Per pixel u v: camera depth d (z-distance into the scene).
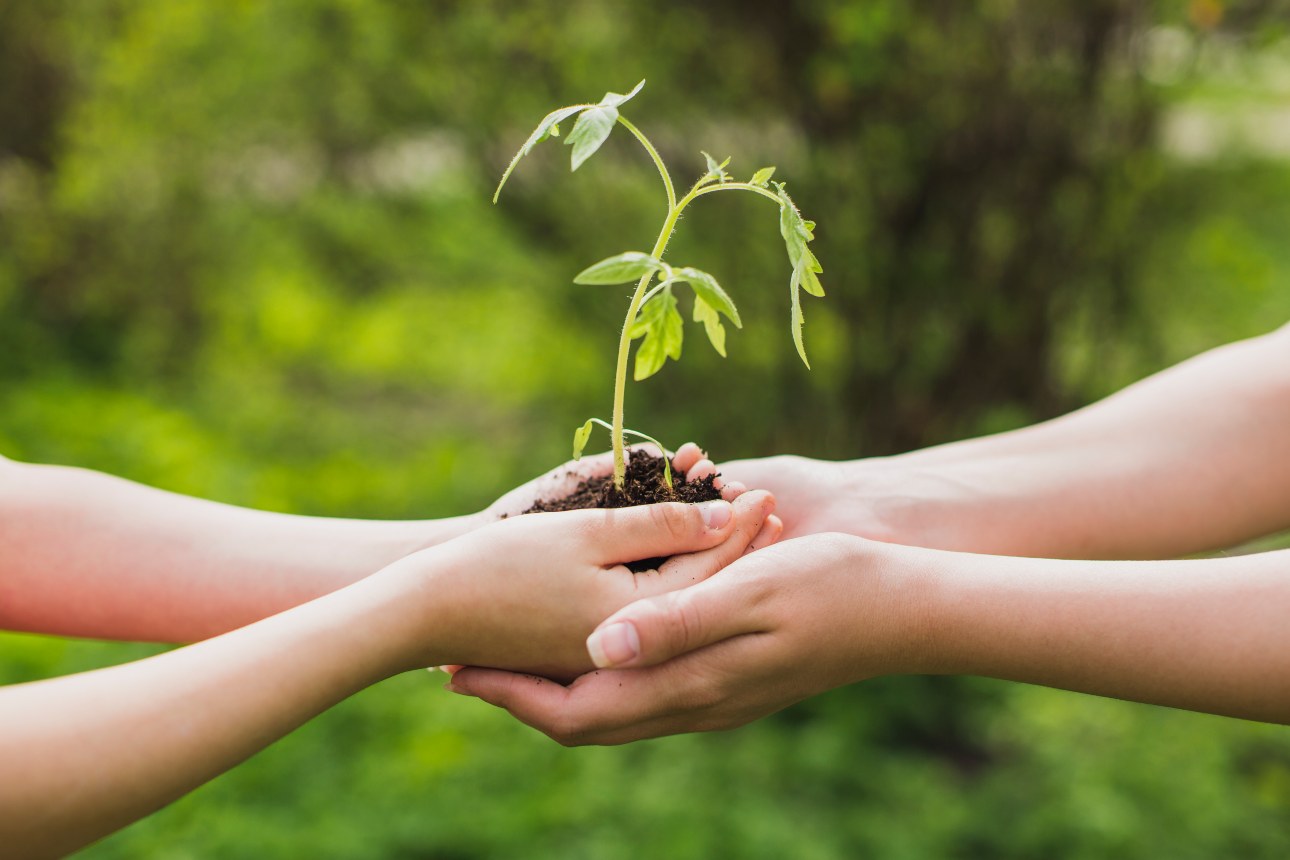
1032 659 1.06
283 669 0.94
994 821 2.66
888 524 1.30
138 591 1.22
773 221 3.47
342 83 4.10
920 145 3.26
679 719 1.12
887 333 3.54
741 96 3.37
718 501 1.18
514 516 1.21
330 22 3.82
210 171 5.23
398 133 4.21
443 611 1.03
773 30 3.19
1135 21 3.19
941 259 3.45
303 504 4.27
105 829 0.89
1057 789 2.73
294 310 6.10
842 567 1.05
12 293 5.73
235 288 5.85
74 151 5.48
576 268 3.91
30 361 5.42
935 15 3.12
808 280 1.05
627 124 1.04
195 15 4.38
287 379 5.63
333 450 4.88
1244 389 1.31
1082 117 3.31
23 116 5.52
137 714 0.89
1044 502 1.29
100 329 5.79
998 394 3.64
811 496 1.33
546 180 3.76
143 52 4.73
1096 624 1.03
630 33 3.41
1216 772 2.78
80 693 0.90
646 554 1.10
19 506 1.21
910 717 3.04
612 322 3.99
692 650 1.04
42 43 5.32
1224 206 3.73
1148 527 1.29
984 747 3.00
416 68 3.74
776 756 2.80
